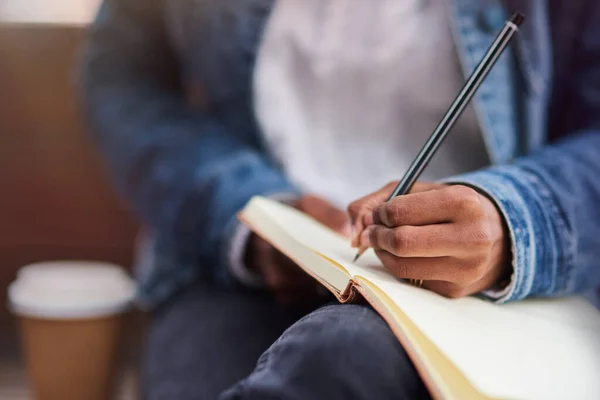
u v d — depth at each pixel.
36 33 1.29
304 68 0.77
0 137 1.31
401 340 0.27
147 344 0.71
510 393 0.26
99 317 0.96
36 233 1.32
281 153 0.76
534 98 0.69
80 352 0.97
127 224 1.32
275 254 0.54
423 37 0.73
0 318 1.31
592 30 0.68
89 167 1.31
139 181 0.73
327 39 0.75
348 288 0.32
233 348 0.57
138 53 0.91
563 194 0.45
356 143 0.76
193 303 0.69
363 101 0.75
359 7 0.74
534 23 0.68
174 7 0.83
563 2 0.69
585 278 0.45
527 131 0.70
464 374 0.26
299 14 0.76
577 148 0.55
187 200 0.65
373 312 0.30
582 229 0.45
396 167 0.75
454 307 0.37
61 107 1.30
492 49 0.41
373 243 0.38
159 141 0.73
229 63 0.77
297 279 0.54
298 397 0.26
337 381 0.26
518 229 0.41
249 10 0.76
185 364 0.56
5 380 1.15
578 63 0.70
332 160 0.76
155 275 0.78
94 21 0.95
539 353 0.32
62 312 0.94
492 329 0.34
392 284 0.36
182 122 0.77
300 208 0.59
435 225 0.37
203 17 0.78
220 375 0.53
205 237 0.62
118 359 1.05
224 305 0.65
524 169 0.47
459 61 0.71
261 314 0.62
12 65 1.29
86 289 0.96
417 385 0.27
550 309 0.43
